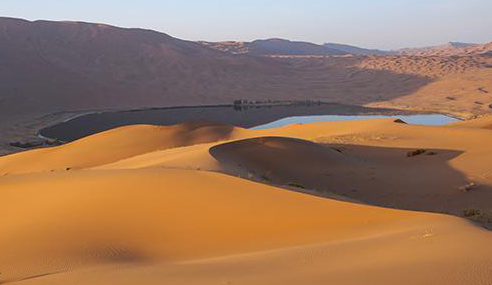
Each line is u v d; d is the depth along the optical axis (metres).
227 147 34.59
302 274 8.16
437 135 55.28
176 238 13.13
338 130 67.88
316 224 13.12
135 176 19.25
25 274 10.97
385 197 26.41
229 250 11.91
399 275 7.41
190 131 74.00
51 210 16.25
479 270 7.27
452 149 44.00
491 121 69.12
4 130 141.50
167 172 19.61
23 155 63.03
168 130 72.31
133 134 69.38
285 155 35.56
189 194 16.34
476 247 8.60
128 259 11.90
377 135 57.09
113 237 13.45
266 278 8.15
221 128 77.69
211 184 17.34
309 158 35.81
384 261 8.41
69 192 18.20
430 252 8.61
